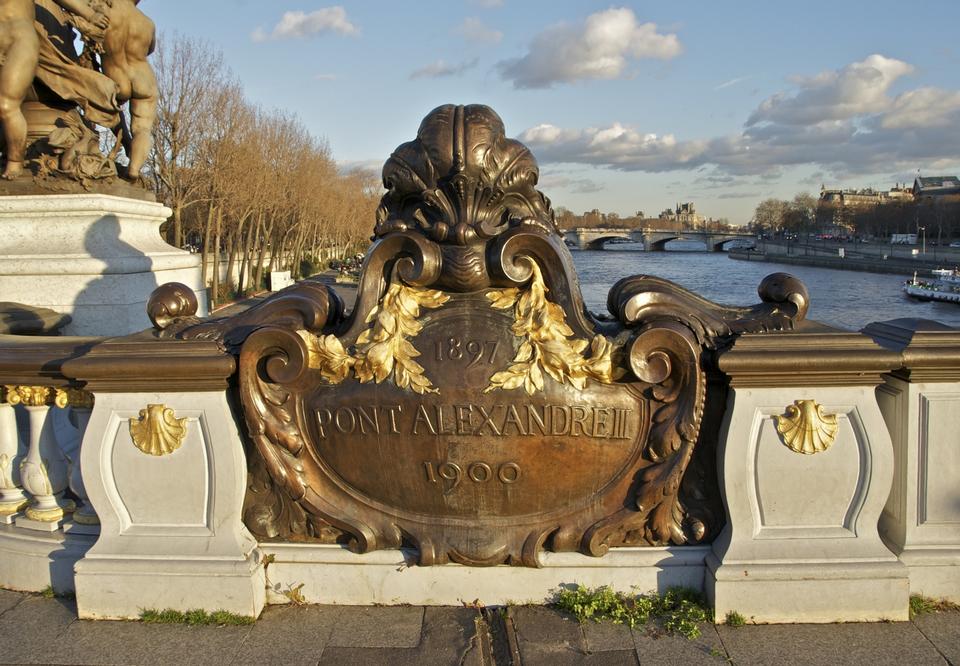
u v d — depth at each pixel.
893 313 38.59
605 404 3.18
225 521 3.33
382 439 3.23
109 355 3.23
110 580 3.29
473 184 3.20
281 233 47.28
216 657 3.01
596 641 3.07
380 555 3.35
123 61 7.72
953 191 126.88
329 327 3.45
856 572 3.17
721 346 3.21
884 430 3.18
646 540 3.38
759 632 3.13
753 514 3.25
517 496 3.25
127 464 3.32
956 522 3.41
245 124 33.12
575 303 3.21
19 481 3.84
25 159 7.15
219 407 3.26
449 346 3.19
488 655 3.00
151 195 8.24
